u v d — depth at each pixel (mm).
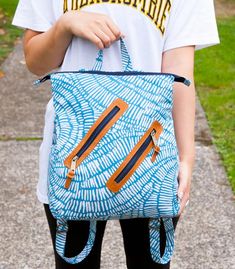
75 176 1758
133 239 2104
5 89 5660
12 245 3367
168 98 1819
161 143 1795
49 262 3238
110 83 1812
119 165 1749
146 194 1763
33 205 3758
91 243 1960
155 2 1959
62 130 1795
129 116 1777
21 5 2082
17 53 6762
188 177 1919
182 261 3242
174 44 1983
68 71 1926
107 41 1873
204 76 6199
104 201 1758
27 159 4336
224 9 9320
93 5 1967
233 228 3551
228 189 3967
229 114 5203
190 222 3590
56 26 1942
